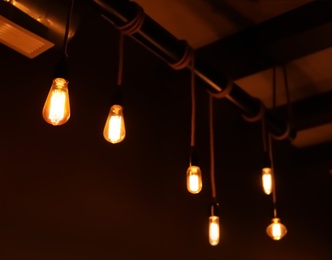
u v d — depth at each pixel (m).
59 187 1.94
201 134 3.04
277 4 2.61
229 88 2.57
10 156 1.78
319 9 2.58
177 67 2.30
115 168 2.26
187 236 2.61
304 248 3.91
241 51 2.81
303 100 3.76
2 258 1.63
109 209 2.15
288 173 4.14
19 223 1.73
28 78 1.95
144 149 2.51
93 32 2.37
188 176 1.89
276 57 2.86
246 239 3.15
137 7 1.95
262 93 3.63
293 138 3.25
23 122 1.87
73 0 1.55
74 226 1.94
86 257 1.95
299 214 4.03
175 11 2.66
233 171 3.25
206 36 2.89
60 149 2.00
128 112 2.47
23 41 1.71
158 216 2.44
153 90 2.72
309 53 2.78
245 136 3.54
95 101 2.28
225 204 3.05
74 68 2.20
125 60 2.56
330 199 4.60
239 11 2.67
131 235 2.22
